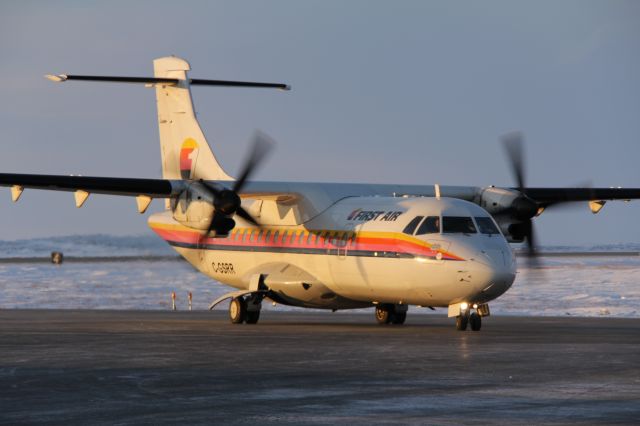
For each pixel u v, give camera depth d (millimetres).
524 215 81812
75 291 158375
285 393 40875
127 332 72438
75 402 38906
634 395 40156
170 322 85562
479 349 57531
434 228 72625
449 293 71250
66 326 79250
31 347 60094
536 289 152500
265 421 34875
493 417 35469
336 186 84812
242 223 89125
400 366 49438
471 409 37000
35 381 44625
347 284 79125
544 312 106125
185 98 93000
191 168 92375
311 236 82250
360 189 84750
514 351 56344
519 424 34250
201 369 48562
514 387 42281
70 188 78250
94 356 54719
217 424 34406
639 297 132000
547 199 89812
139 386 42969
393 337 66688
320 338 66000
